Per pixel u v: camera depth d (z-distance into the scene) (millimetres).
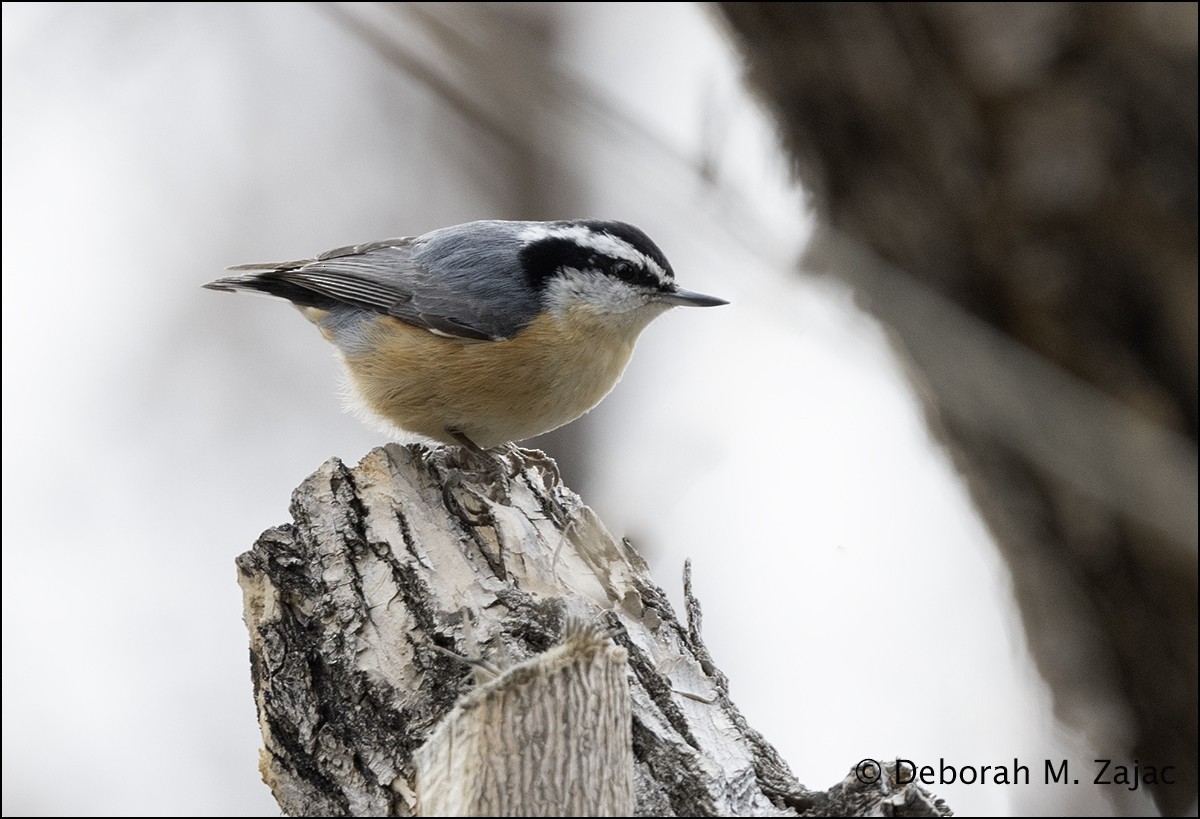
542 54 10062
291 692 7121
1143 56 10047
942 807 6582
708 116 9805
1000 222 10586
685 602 7586
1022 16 10141
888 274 10367
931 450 11711
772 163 11180
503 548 7516
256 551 7469
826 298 10414
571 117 9812
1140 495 10211
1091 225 10414
